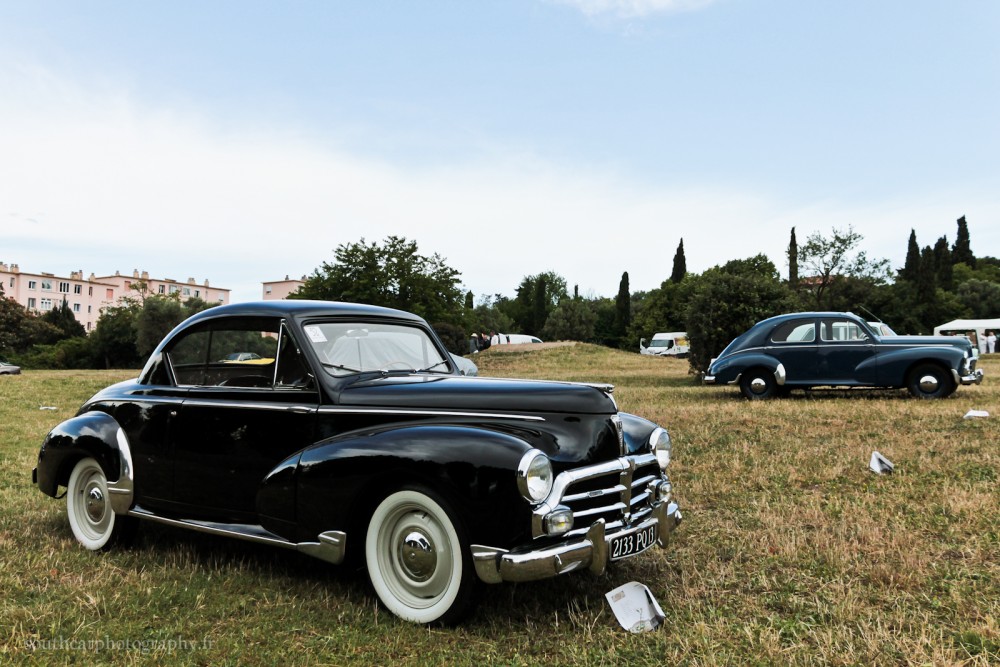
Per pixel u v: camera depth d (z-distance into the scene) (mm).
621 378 21812
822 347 12797
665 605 3750
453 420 3648
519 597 3834
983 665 3021
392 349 4570
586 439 3564
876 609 3676
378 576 3633
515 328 103312
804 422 9336
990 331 48438
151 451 4457
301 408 3936
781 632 3398
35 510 5707
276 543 3818
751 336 13383
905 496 6000
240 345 4328
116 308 64562
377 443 3514
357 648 3191
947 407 10555
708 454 7820
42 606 3584
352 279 37812
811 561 4449
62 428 4883
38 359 63094
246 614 3572
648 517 3912
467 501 3256
